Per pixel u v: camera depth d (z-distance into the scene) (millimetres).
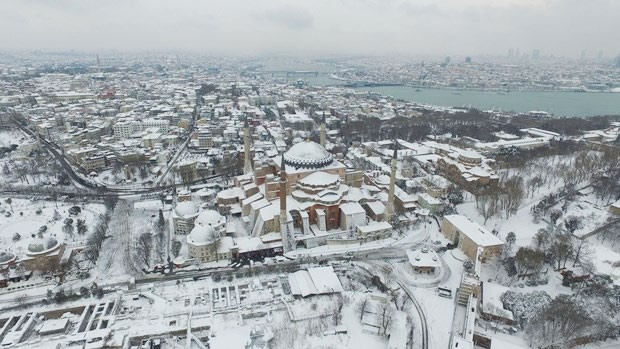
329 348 134500
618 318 141500
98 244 194875
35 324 149500
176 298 160750
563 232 196625
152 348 137000
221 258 190875
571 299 146500
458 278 176625
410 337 136750
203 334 142125
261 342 135750
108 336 139000
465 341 125375
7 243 197500
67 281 172250
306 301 158250
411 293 164875
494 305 147750
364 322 144750
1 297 161500
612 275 164250
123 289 165750
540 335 134750
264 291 166250
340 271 181875
